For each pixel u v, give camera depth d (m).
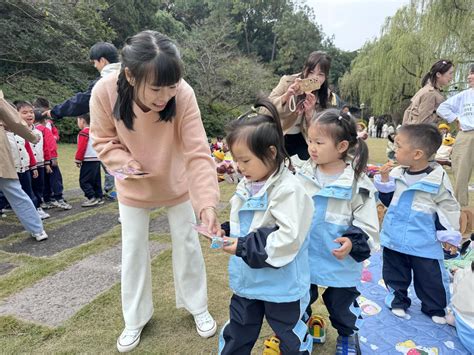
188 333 2.16
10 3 12.48
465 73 9.85
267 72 21.25
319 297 2.59
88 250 3.34
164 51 1.49
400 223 2.32
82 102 3.37
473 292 1.99
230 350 1.66
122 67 1.61
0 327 2.19
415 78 12.62
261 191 1.55
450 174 7.78
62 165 8.43
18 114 3.34
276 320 1.60
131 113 1.73
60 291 2.63
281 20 33.88
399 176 2.38
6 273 2.91
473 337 1.95
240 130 1.50
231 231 1.66
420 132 2.21
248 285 1.58
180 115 1.86
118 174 1.74
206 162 1.85
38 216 3.64
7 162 3.35
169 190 1.99
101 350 2.02
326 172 1.94
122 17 19.16
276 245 1.41
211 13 32.72
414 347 2.06
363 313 2.40
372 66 13.97
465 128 4.09
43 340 2.09
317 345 2.07
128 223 2.02
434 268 2.26
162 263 3.07
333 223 1.81
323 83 2.71
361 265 1.89
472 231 3.01
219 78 19.02
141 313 2.10
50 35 13.34
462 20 9.23
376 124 24.91
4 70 14.08
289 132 2.78
